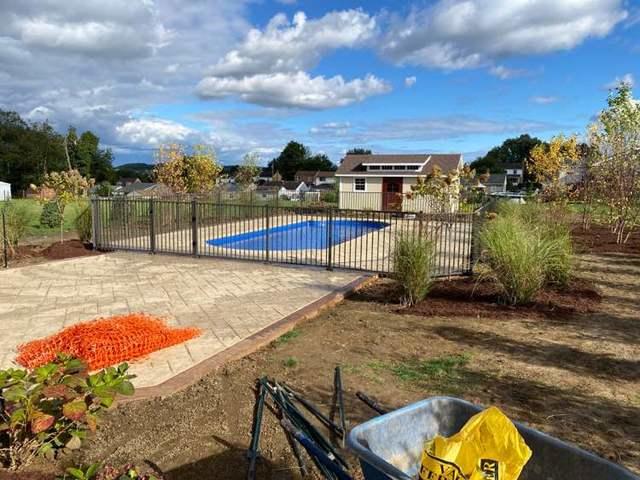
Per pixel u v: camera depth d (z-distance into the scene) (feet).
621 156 39.40
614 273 26.63
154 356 13.83
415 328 16.76
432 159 99.66
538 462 5.47
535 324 17.25
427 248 20.56
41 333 16.05
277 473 8.51
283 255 34.35
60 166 189.47
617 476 4.80
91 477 7.72
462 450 4.70
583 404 11.13
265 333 15.69
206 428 9.89
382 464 4.86
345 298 21.57
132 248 34.71
